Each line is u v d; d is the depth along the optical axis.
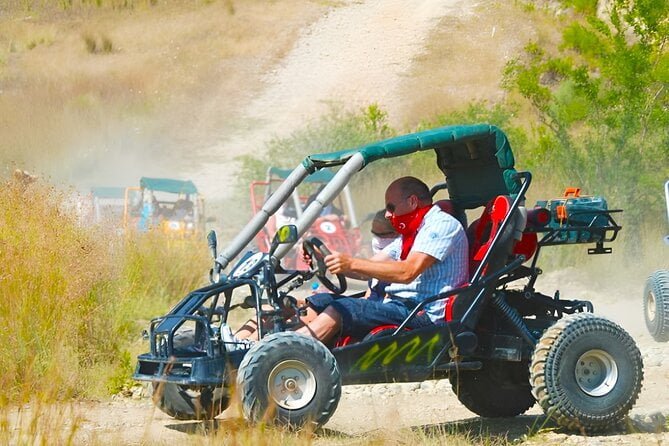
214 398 26.03
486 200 26.77
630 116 58.03
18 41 138.88
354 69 127.94
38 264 32.28
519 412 27.88
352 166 23.97
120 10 153.00
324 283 25.38
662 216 56.66
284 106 115.31
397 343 24.16
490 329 25.98
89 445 22.42
